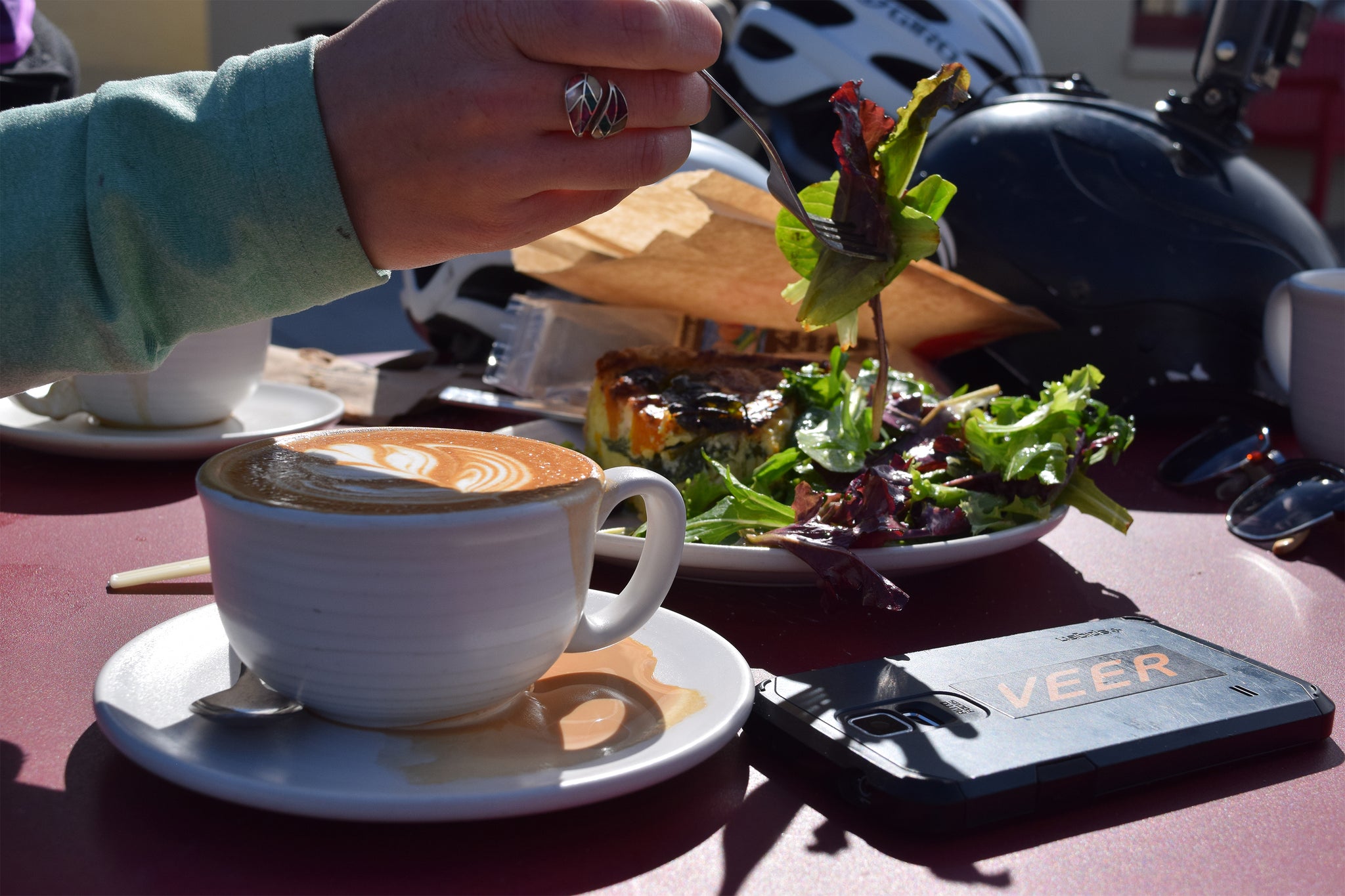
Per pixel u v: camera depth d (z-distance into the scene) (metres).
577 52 0.49
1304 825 0.45
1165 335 1.23
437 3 0.50
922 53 1.70
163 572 0.62
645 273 1.08
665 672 0.52
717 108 1.84
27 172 0.53
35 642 0.60
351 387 1.29
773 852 0.42
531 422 1.04
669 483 0.53
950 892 0.40
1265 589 0.78
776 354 1.25
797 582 0.69
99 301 0.54
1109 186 1.25
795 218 0.67
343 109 0.52
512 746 0.45
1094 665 0.55
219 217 0.53
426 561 0.42
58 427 1.05
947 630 0.67
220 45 5.13
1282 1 1.24
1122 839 0.43
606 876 0.40
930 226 0.64
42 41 1.50
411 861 0.40
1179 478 1.06
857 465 0.78
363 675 0.43
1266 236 1.23
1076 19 6.74
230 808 0.43
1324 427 1.00
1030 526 0.74
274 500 0.43
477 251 0.59
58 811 0.42
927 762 0.44
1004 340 1.28
